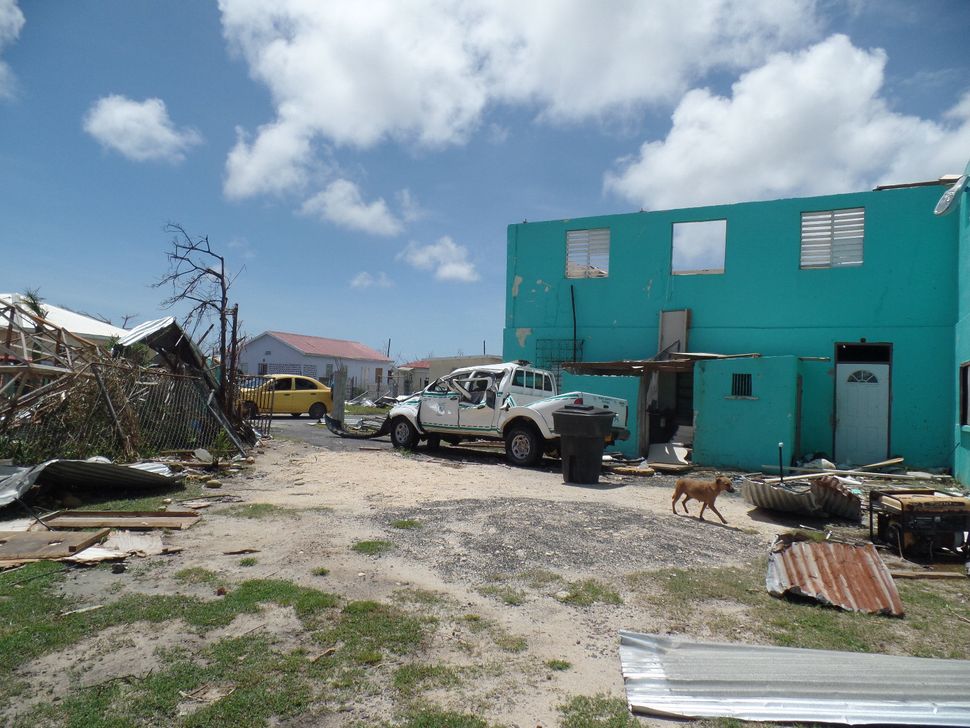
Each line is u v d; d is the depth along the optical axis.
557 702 3.30
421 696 3.31
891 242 13.49
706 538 6.61
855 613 4.64
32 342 10.62
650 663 3.68
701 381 13.11
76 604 4.36
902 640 4.20
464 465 12.20
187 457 10.78
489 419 13.00
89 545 5.69
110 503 7.63
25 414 8.91
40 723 2.95
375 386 44.25
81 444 9.16
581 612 4.54
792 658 3.72
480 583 5.04
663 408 15.71
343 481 9.72
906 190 13.40
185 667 3.50
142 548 5.63
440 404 13.84
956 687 3.37
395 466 11.48
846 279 13.84
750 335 14.68
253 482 9.55
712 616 4.52
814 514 7.96
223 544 5.91
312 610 4.33
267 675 3.45
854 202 13.80
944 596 5.16
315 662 3.62
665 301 15.61
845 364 13.76
